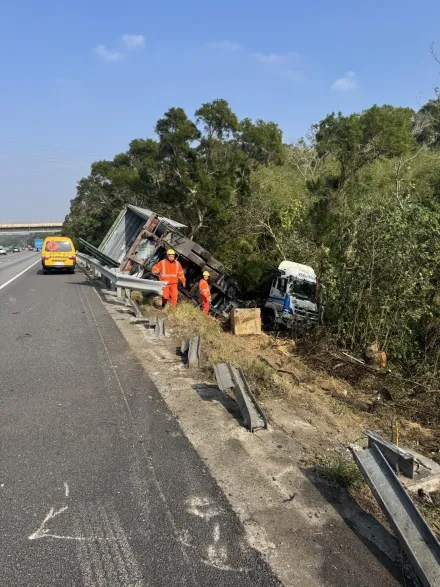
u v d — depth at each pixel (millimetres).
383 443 3449
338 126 17750
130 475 3523
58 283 18078
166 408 4871
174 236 14547
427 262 9859
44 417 4578
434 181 18109
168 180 25516
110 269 13375
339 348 10703
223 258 22281
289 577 2535
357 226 11125
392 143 17906
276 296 14352
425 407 7270
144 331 8578
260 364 6598
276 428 4508
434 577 2430
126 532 2861
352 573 2588
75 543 2752
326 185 18125
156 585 2445
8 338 7906
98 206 45406
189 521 2988
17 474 3496
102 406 4891
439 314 9977
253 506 3180
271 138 27188
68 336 8094
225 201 23578
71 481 3416
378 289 10336
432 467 3998
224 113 24094
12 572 2508
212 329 9961
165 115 23875
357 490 3461
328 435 4566
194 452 3918
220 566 2598
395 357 10211
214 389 5484
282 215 19859
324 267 12078
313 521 3047
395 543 2867
